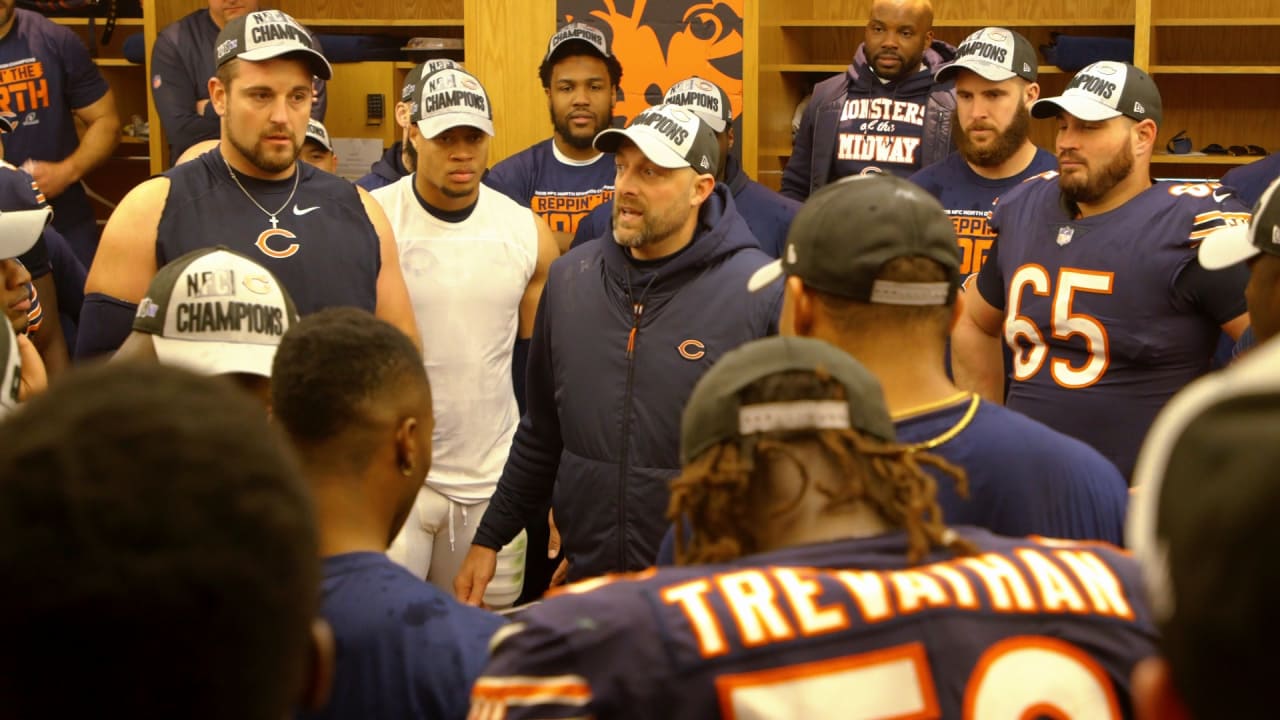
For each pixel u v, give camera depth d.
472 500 3.58
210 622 0.66
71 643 0.63
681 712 1.04
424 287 3.54
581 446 2.81
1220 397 0.65
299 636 0.71
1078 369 3.23
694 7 5.41
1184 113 6.27
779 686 1.04
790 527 1.15
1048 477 1.61
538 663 1.07
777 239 4.38
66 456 0.66
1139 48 5.68
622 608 1.08
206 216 2.92
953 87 5.07
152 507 0.65
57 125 5.86
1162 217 3.13
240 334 1.92
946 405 1.64
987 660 1.07
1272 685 0.59
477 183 3.61
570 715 1.05
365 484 1.56
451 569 3.62
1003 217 3.46
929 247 1.59
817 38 6.37
